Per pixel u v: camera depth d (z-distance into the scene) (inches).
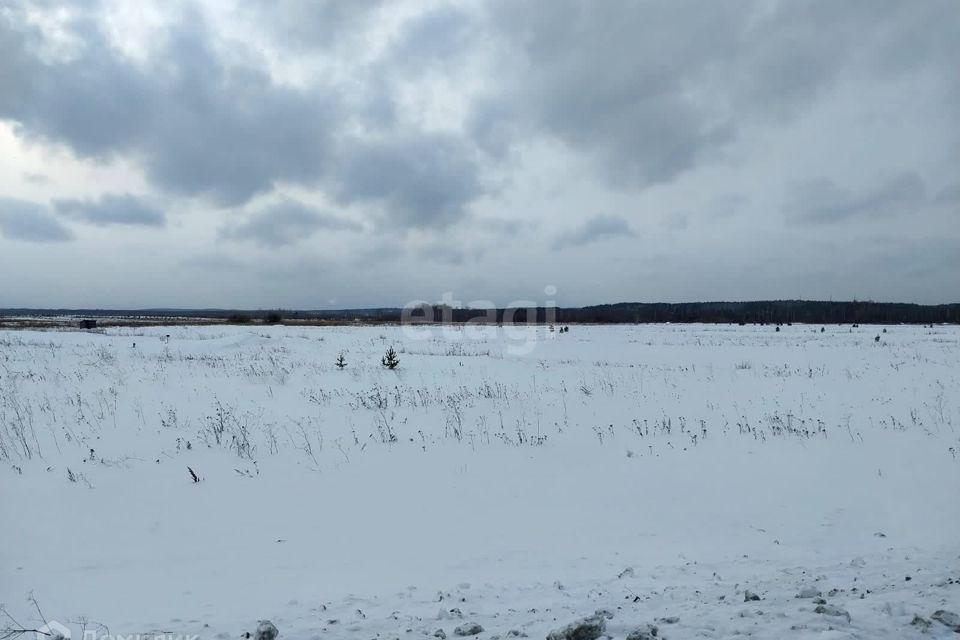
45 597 186.1
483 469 347.9
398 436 419.5
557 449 393.1
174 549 234.7
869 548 230.2
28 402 476.7
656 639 131.3
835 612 141.3
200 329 1766.7
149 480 313.0
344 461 358.0
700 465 354.9
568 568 215.6
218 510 277.9
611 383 676.1
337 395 574.2
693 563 217.0
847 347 1294.3
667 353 1192.8
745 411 521.0
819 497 296.2
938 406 523.8
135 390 554.6
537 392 618.5
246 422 441.4
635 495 304.5
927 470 334.6
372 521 269.1
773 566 210.7
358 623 159.0
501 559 226.4
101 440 382.6
